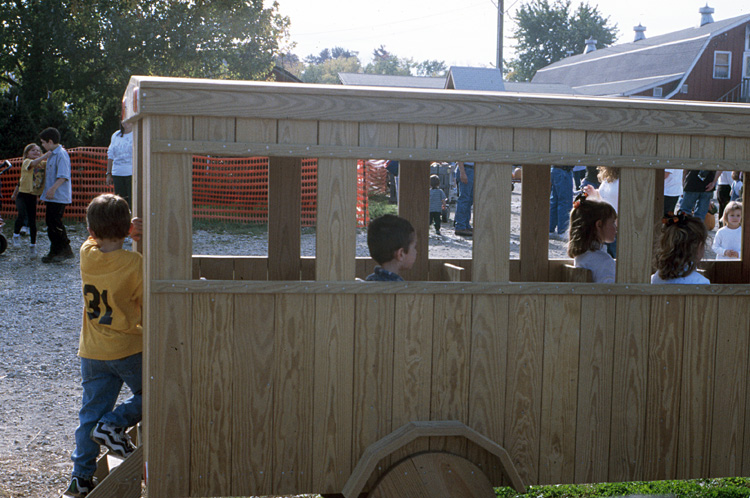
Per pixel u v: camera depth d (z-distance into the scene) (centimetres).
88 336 329
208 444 280
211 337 277
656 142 298
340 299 284
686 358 309
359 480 278
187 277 274
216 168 1483
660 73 3800
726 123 301
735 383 313
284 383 283
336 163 279
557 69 4831
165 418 276
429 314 290
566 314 299
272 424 283
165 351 274
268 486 285
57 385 548
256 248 1135
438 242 999
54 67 2119
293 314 282
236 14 2228
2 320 708
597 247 417
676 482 422
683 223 351
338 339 285
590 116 291
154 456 277
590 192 584
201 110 267
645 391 307
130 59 2159
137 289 324
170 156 268
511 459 299
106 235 321
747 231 430
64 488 387
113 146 1033
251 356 280
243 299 278
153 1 2178
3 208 1412
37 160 1016
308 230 1262
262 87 270
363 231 1220
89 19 2142
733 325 312
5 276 900
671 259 349
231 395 280
